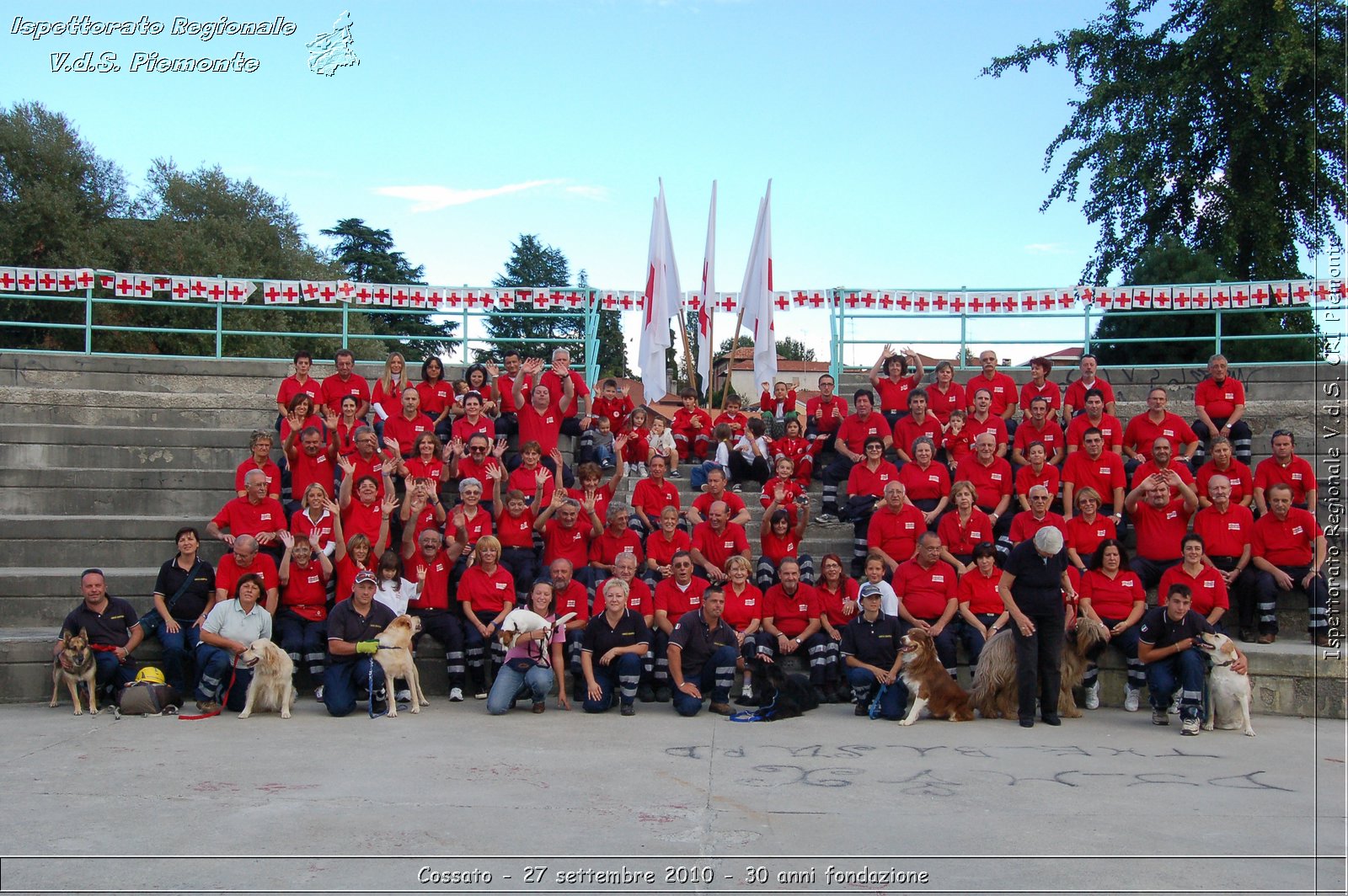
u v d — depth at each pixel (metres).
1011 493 12.56
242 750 8.06
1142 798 6.90
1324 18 21.66
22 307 28.44
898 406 14.93
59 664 9.68
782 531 11.71
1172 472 11.38
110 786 6.93
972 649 10.46
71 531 12.32
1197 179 23.72
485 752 8.09
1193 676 9.20
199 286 17.08
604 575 11.40
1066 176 25.36
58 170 30.58
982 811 6.52
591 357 17.30
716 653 9.98
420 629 10.45
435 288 17.36
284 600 10.49
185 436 14.49
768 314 16.59
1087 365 14.39
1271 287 16.02
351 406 12.72
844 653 9.99
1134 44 24.84
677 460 15.37
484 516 11.45
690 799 6.71
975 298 17.14
